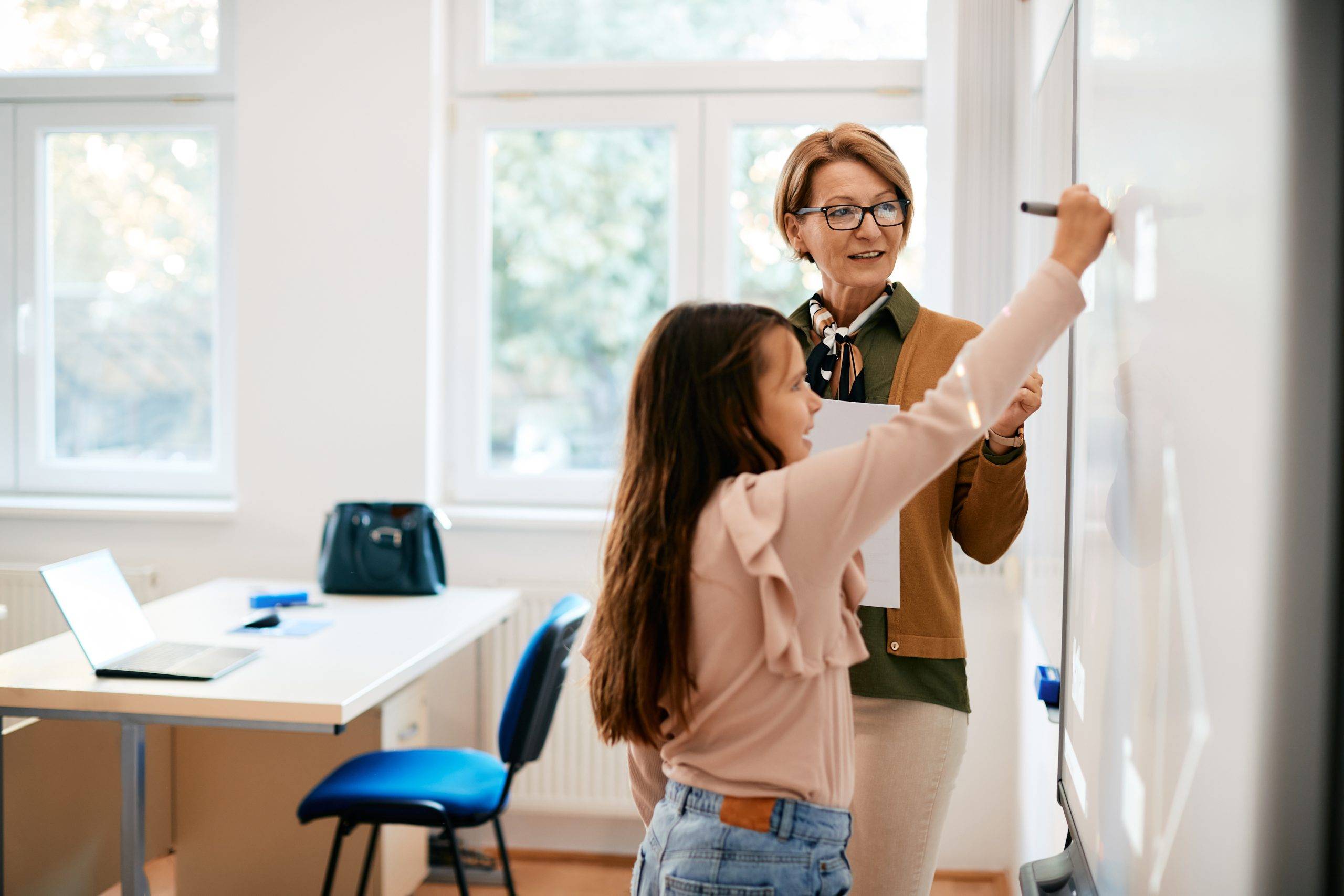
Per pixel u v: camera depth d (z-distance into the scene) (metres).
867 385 1.42
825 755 0.98
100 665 2.01
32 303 3.30
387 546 2.74
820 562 0.93
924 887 1.39
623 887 2.86
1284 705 0.63
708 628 0.97
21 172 3.28
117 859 2.49
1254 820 0.64
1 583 3.10
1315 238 0.62
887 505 0.92
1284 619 0.63
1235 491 0.66
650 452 1.03
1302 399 0.62
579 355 3.16
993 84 2.59
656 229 3.11
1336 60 0.61
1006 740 2.77
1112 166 1.05
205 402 3.28
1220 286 0.69
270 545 3.07
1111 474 1.04
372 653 2.18
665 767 1.06
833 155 1.40
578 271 3.14
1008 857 2.73
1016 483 1.31
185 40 3.23
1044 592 1.87
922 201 2.96
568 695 2.93
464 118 3.11
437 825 2.15
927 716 1.35
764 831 0.95
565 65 3.08
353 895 2.50
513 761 2.20
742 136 3.06
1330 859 0.63
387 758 2.40
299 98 3.03
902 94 2.97
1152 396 0.85
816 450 1.35
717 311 1.05
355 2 3.00
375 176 3.01
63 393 3.33
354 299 3.03
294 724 1.86
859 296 1.46
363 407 3.03
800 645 0.95
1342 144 0.61
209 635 2.31
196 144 3.24
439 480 3.14
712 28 3.07
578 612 2.29
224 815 2.53
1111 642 1.02
